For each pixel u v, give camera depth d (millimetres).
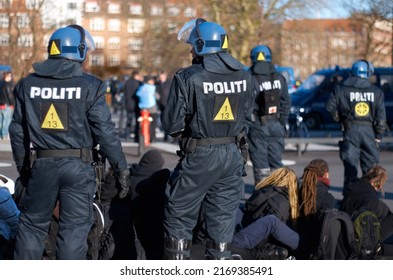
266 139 15852
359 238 10172
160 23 43062
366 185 11852
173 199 8789
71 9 35688
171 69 44469
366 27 52188
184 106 8656
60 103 8422
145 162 10859
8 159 25469
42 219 8641
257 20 38281
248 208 11227
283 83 15898
